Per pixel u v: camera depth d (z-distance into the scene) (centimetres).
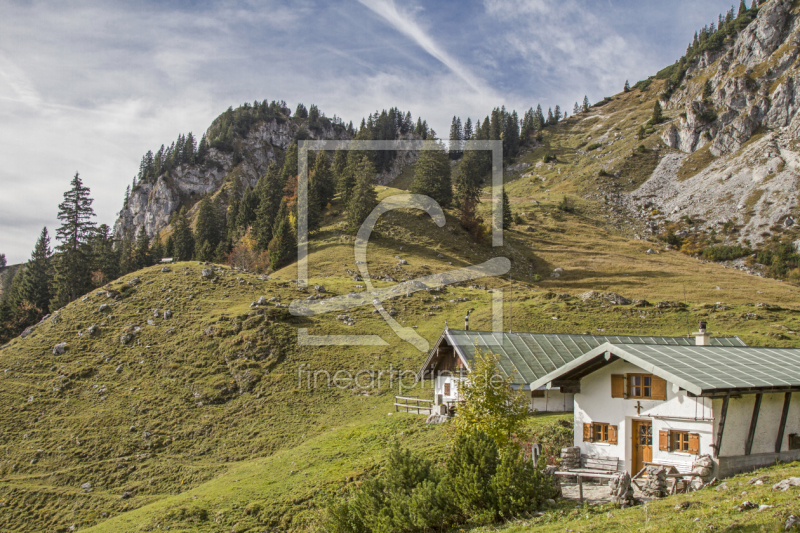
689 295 9981
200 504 3381
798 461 2184
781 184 16762
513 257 12569
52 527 3788
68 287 11475
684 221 16825
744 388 1989
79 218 11825
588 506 1811
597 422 2403
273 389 5709
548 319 7506
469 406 2491
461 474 1955
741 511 1361
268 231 13012
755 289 10506
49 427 5188
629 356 2195
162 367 6209
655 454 2208
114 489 4266
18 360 6438
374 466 3350
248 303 7631
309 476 3544
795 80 19600
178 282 8331
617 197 19288
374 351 6425
